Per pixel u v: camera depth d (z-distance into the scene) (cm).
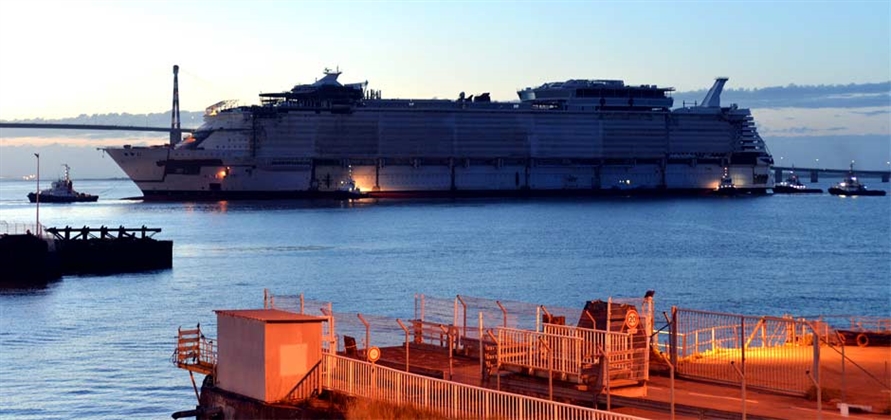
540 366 5272
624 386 5125
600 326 5294
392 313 13838
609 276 19388
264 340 5466
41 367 9556
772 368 5847
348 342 6128
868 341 6594
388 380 5272
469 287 17438
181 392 8462
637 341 5266
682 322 7500
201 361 6494
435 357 6394
